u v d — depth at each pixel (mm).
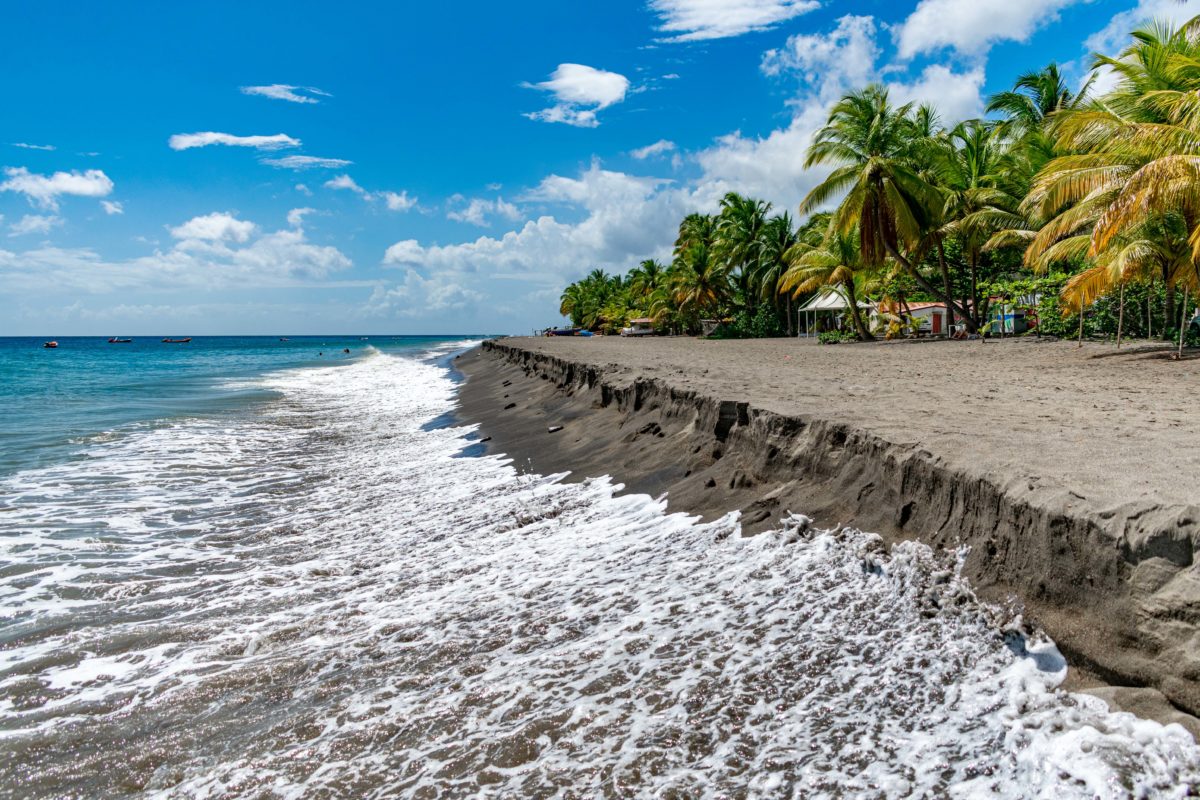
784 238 46969
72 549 7988
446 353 84312
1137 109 17375
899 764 3074
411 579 6480
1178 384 10414
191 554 7812
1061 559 3807
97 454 14148
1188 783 2660
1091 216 16094
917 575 4441
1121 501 3770
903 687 3578
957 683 3533
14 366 52500
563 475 9875
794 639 4191
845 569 4852
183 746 4004
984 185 28406
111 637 5602
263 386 32656
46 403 24109
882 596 4418
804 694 3664
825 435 6652
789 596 4715
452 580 6297
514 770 3402
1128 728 2994
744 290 53281
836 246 34812
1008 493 4305
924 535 4879
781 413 7457
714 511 6824
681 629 4570
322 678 4641
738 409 8406
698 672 4020
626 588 5438
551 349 35250
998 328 32344
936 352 21984
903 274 33812
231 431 17453
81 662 5172
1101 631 3494
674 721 3609
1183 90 16203
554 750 3514
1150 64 17484
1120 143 15453
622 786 3180
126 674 4953
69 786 3717
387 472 11953
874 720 3385
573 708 3852
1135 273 16281
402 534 8078
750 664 4012
